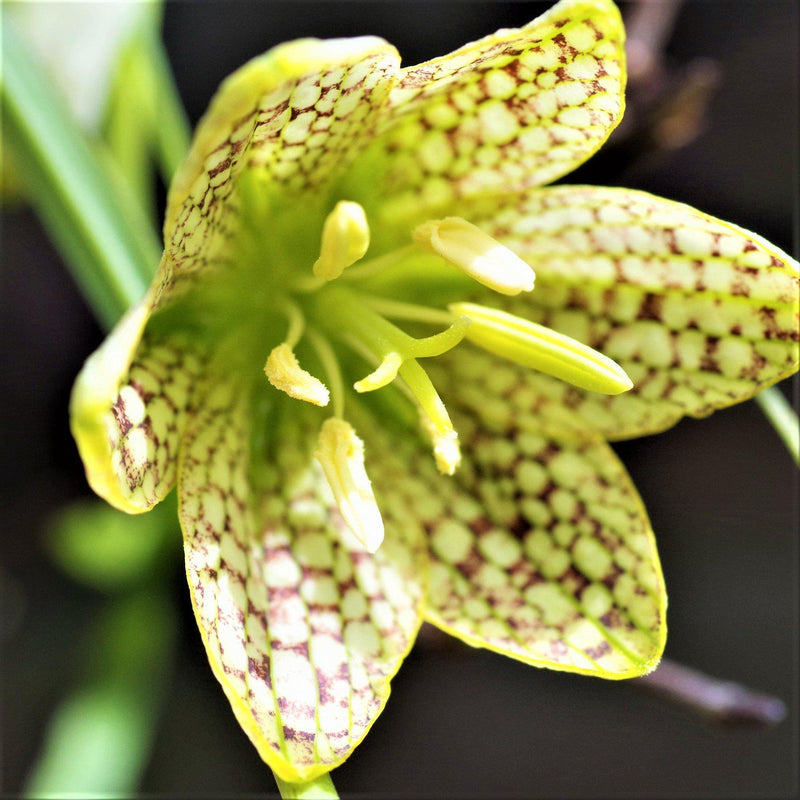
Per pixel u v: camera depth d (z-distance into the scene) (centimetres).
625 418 12
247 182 12
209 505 11
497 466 12
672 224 12
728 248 11
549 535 12
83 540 15
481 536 12
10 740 18
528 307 12
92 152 13
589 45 11
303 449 12
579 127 11
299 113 11
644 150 14
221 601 11
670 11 14
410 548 12
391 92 11
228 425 12
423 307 12
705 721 12
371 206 12
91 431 10
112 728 15
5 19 12
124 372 11
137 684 15
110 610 15
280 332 12
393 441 12
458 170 12
